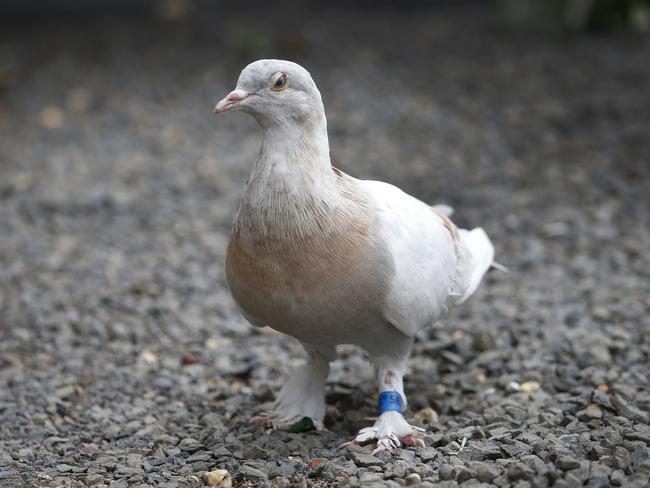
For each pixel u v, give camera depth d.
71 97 14.91
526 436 5.06
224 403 6.18
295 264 4.79
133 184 11.44
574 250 8.93
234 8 20.55
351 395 6.09
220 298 8.27
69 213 10.56
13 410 6.13
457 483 4.55
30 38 18.52
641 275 8.23
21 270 8.98
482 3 20.42
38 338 7.48
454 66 15.55
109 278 8.77
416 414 5.82
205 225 10.09
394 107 13.72
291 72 4.77
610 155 11.44
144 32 18.70
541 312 7.43
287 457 5.15
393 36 17.64
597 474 4.43
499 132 12.60
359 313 4.96
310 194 4.79
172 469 5.09
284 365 6.85
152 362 7.02
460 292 5.66
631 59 15.41
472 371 6.44
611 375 6.07
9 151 12.77
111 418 6.01
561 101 13.56
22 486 4.82
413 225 5.17
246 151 12.51
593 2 17.16
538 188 10.67
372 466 4.84
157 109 14.26
